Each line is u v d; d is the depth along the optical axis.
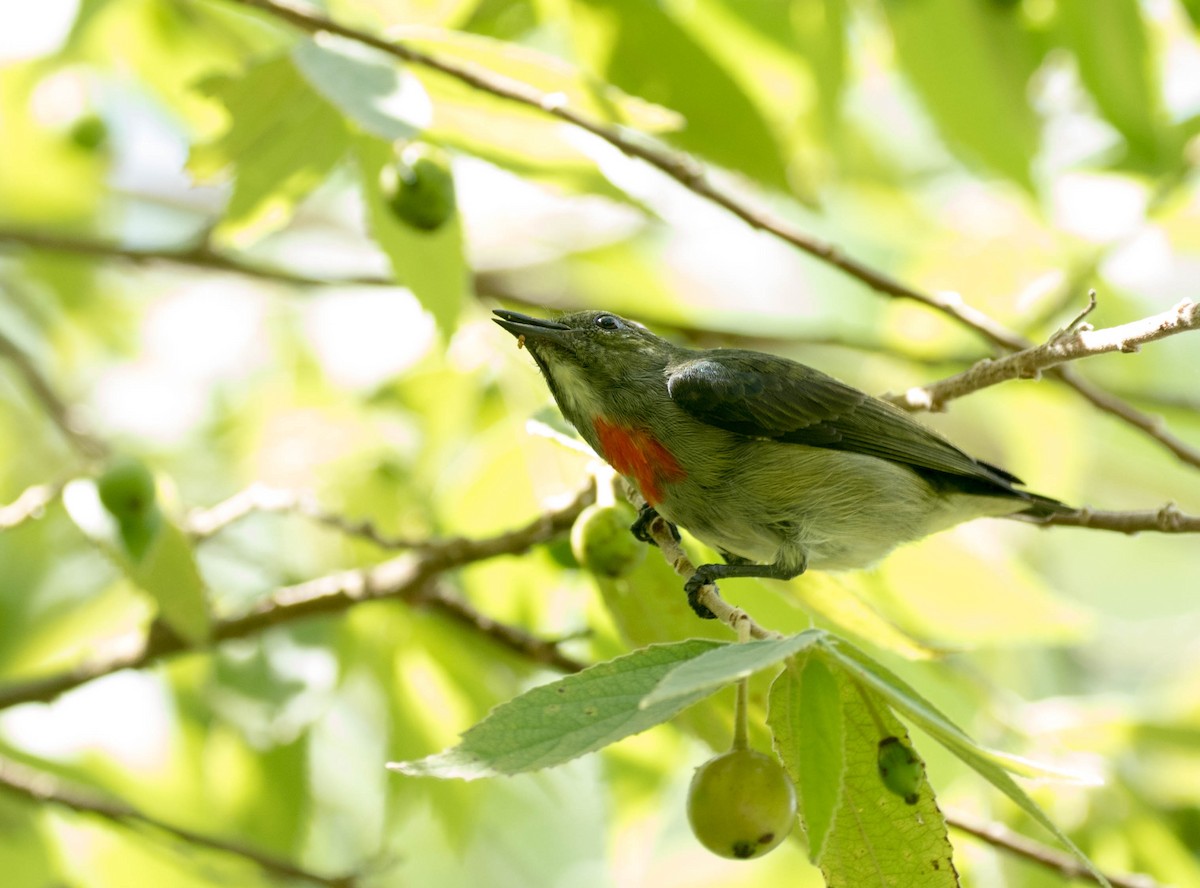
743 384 8.84
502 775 4.96
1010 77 11.09
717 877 12.68
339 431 11.97
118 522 8.13
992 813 10.10
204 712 11.25
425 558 9.16
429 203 8.34
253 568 11.77
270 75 8.12
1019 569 10.23
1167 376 14.28
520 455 10.57
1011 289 13.37
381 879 13.13
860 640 10.17
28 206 13.92
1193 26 11.46
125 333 14.22
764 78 11.59
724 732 7.48
